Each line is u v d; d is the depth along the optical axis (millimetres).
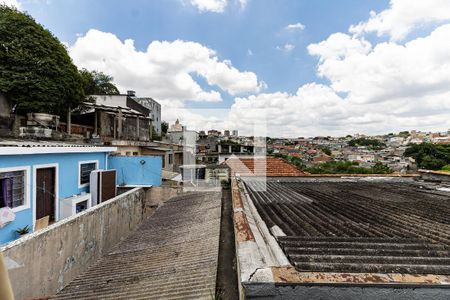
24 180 6391
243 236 2219
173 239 4836
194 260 3607
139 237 5453
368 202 4438
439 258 1941
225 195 7848
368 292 1434
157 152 16938
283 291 1435
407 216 3457
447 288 1448
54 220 7484
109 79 28359
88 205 8750
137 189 10000
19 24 12703
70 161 8336
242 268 1602
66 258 5098
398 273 1649
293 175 7953
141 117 19203
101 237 6695
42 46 12961
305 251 2096
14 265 3793
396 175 8234
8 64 12273
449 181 7426
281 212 3684
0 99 11930
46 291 4484
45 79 12648
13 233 5895
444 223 3105
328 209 3891
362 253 2074
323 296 1430
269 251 2084
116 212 7766
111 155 11148
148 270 3756
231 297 2527
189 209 6883
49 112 13172
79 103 15039
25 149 6066
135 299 2922
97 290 3541
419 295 1442
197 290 2744
